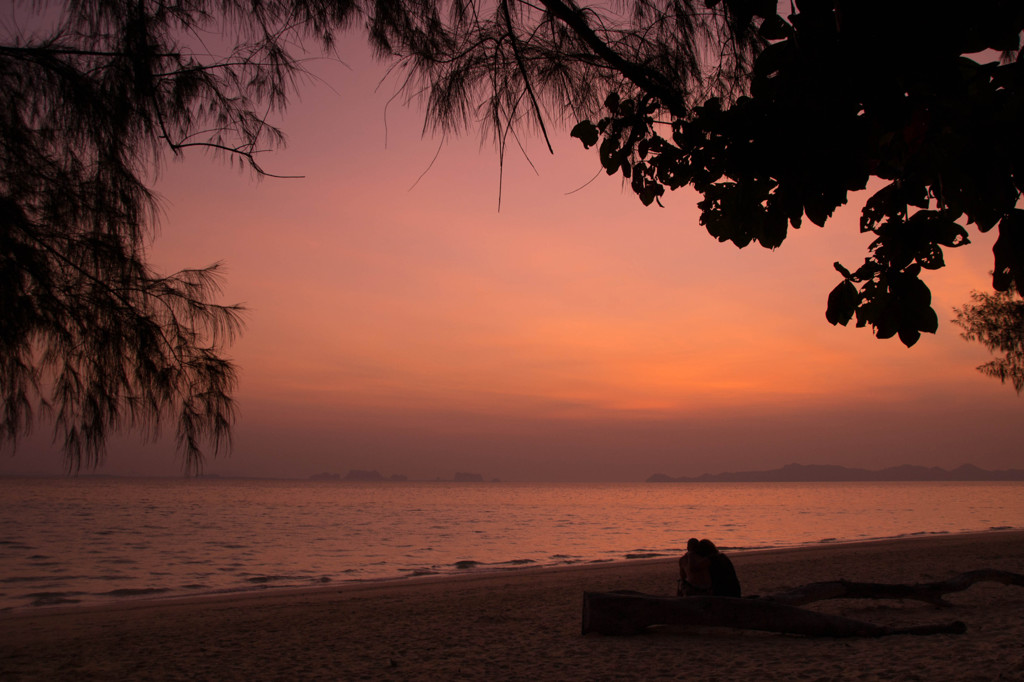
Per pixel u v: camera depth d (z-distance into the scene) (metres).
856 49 1.66
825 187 1.83
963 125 1.68
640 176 2.42
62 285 2.87
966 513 59.62
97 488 160.88
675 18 3.52
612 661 5.87
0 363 2.67
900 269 1.79
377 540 32.62
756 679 5.06
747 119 1.89
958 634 6.56
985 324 16.14
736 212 2.05
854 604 9.23
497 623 8.66
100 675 6.21
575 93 3.79
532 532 39.06
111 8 3.08
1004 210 1.67
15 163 2.80
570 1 3.47
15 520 46.44
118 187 3.02
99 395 2.89
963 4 1.56
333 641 7.70
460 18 3.66
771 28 1.89
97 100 3.00
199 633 8.57
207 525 43.34
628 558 23.41
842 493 162.62
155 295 3.08
